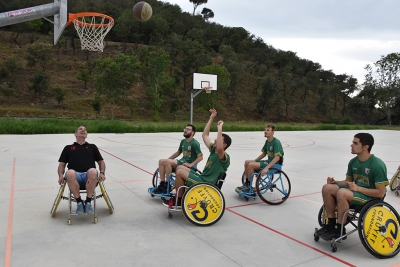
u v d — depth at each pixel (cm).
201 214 439
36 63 4281
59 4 408
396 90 4931
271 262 341
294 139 1841
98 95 3372
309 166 948
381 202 369
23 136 1527
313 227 450
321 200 592
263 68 5684
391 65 5038
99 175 466
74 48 4734
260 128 2531
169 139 1566
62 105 3559
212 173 472
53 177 696
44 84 3622
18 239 379
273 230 434
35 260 328
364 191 369
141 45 5441
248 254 358
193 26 6806
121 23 5350
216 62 5534
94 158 477
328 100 5431
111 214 476
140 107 3925
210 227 436
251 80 5516
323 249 379
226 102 4675
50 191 589
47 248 357
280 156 544
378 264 345
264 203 559
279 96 4894
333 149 1397
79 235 395
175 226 435
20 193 570
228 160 471
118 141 1427
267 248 376
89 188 439
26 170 757
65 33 4788
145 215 476
